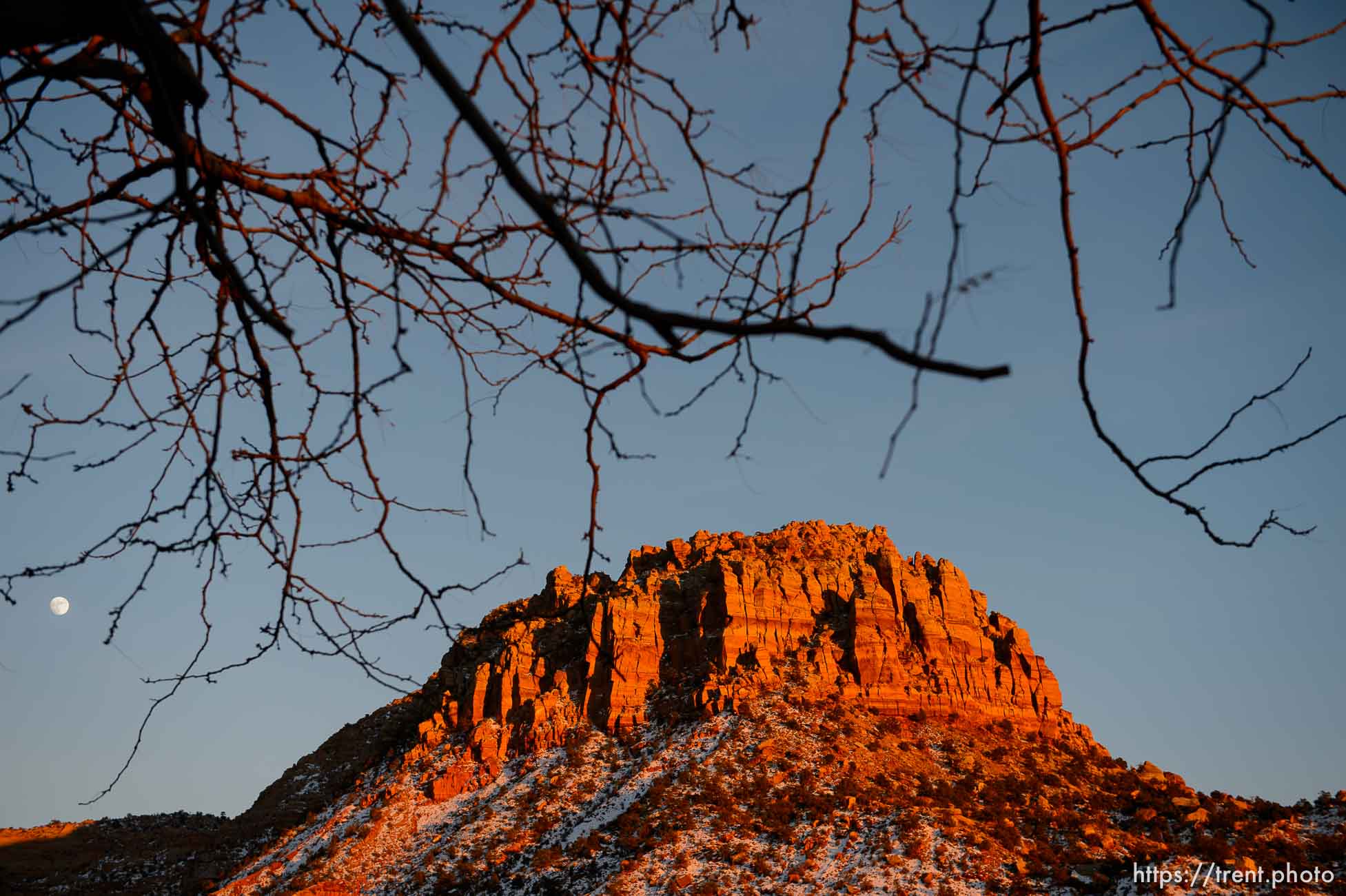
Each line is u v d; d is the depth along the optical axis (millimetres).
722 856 53094
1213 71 4227
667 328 3395
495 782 70438
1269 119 4320
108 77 5145
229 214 5469
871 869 49906
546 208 3400
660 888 50938
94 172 6008
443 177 4395
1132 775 65250
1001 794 58812
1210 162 4129
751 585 78250
